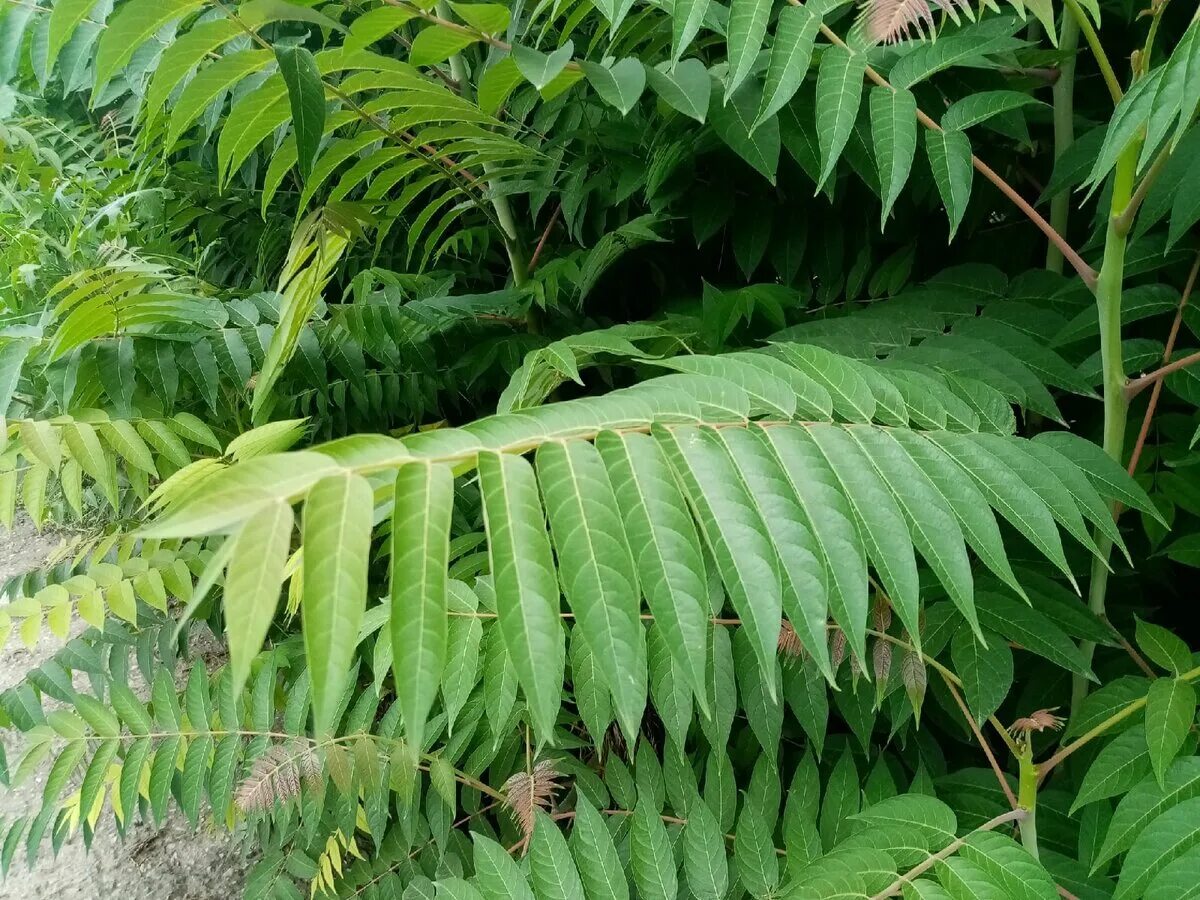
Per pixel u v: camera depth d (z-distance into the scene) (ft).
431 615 1.03
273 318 3.54
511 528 1.15
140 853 5.28
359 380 3.81
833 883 1.78
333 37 4.83
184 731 3.22
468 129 3.09
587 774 3.12
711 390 1.57
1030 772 2.10
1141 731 2.11
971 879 1.74
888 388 1.78
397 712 3.09
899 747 3.25
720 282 4.47
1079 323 2.68
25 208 5.37
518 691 2.96
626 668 1.17
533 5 3.90
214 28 2.15
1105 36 3.44
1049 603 2.55
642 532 1.26
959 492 1.58
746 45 1.89
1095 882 2.31
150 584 3.42
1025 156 3.64
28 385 3.67
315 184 3.06
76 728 3.22
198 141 4.92
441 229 3.99
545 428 1.30
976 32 2.09
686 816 2.87
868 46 1.95
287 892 3.65
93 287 2.97
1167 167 2.44
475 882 2.54
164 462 3.64
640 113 3.84
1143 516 2.81
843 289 3.90
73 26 2.25
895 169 2.01
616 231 3.59
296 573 2.61
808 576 1.34
